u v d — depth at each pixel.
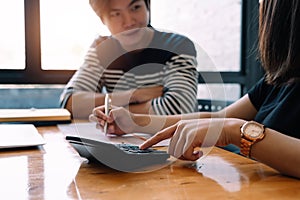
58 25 1.93
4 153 0.77
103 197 0.49
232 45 2.44
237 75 2.44
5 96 1.86
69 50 1.96
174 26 2.21
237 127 0.66
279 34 0.73
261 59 0.81
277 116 0.90
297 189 0.53
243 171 0.62
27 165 0.66
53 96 1.95
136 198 0.48
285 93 0.93
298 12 0.68
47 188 0.52
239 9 2.42
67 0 1.92
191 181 0.56
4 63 1.87
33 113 1.27
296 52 0.70
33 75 1.91
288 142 0.61
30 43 1.89
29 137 0.91
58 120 1.22
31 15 1.88
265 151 0.62
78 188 0.52
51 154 0.75
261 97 1.08
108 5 1.26
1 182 0.55
